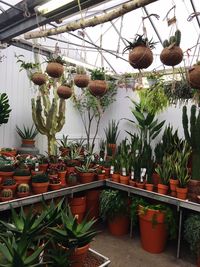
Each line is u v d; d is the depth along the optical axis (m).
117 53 3.79
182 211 2.99
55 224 1.59
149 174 3.27
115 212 3.27
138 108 4.01
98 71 2.12
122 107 4.82
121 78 4.34
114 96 4.89
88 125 5.01
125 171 3.43
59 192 2.97
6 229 1.58
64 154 3.81
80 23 2.12
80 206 3.24
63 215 1.60
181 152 3.29
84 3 1.91
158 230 2.93
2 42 2.91
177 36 1.52
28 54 3.86
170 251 3.05
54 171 3.08
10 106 3.72
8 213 2.64
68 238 1.44
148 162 3.36
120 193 3.38
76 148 4.00
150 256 2.91
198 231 2.56
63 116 3.78
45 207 1.76
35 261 1.30
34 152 3.60
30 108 3.96
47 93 3.61
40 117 3.54
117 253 2.94
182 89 3.15
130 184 3.37
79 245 1.47
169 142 3.54
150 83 3.62
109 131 4.66
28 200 2.65
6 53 3.61
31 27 2.42
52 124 3.62
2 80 3.59
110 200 3.27
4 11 2.45
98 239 3.26
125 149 3.72
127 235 3.41
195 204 2.72
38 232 1.46
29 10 2.24
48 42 3.89
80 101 4.66
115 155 3.83
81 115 4.84
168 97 3.44
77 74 2.18
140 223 3.07
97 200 3.56
